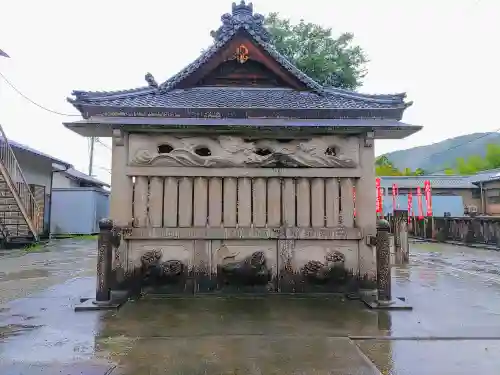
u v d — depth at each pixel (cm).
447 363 441
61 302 736
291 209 796
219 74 916
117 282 759
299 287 779
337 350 480
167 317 623
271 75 918
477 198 3278
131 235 765
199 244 780
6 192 1881
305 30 2388
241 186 797
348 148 802
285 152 791
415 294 811
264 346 493
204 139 796
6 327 573
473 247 1986
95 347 488
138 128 761
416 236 2644
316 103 823
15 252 1734
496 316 638
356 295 757
